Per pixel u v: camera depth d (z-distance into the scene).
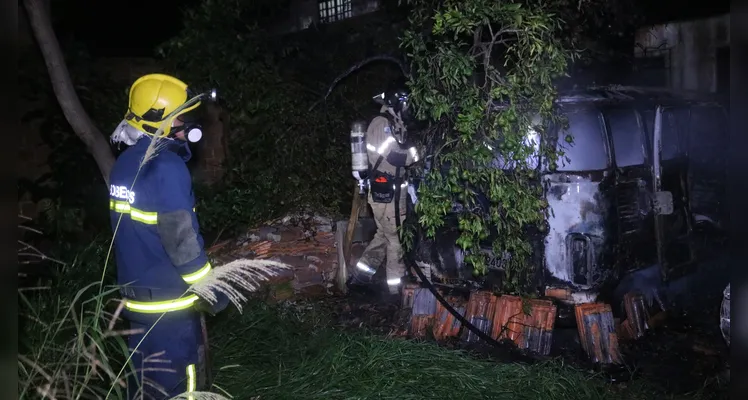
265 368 4.48
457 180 4.61
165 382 3.22
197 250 3.10
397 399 4.09
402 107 5.79
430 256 5.68
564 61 4.32
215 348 4.61
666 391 4.51
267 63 7.37
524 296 5.03
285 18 9.70
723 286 5.90
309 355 4.64
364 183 5.93
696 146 5.75
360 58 7.89
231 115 7.34
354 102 7.86
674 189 5.54
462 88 4.46
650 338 5.37
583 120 5.02
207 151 8.04
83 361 3.50
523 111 4.43
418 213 4.93
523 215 4.55
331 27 9.06
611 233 4.94
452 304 5.50
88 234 6.73
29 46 6.72
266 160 7.30
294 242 6.78
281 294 6.09
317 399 4.04
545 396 4.23
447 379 4.34
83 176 6.81
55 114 6.73
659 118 5.21
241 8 7.56
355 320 5.75
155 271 3.19
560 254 4.97
